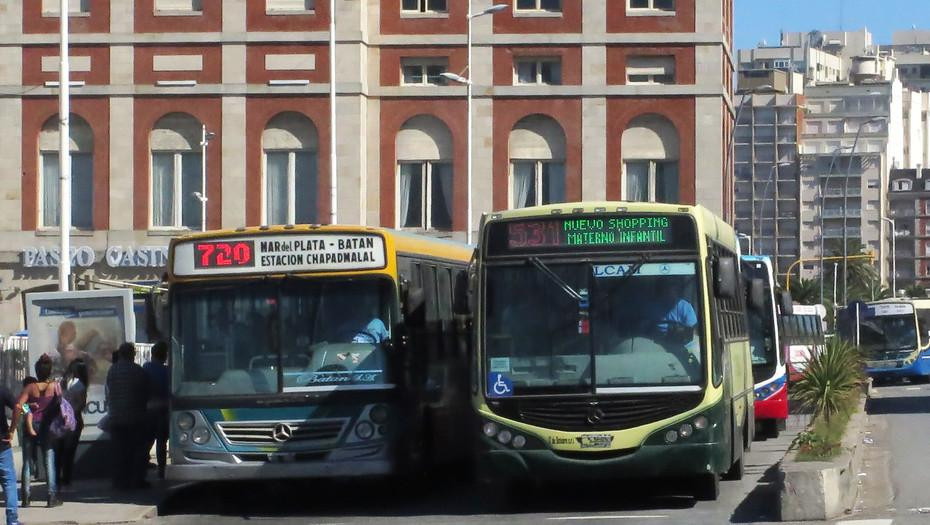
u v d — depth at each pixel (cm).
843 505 1794
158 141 5869
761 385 3173
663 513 1825
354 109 5828
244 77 5819
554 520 1786
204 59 5825
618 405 1805
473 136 5962
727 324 2041
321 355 1958
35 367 2112
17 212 5862
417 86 5953
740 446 2220
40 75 5853
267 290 1977
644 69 5978
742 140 18288
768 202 18212
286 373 1953
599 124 5941
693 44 5941
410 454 1978
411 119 5975
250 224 5806
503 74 5966
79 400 2281
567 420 1808
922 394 5831
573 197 5947
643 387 1808
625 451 1803
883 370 7081
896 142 19362
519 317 1848
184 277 1991
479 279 1870
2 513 1941
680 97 5938
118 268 5825
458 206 5925
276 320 1967
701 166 5922
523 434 1812
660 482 2216
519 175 5997
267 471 1934
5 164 5853
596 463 1800
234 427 1950
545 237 1862
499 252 1872
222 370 1966
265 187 5850
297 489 2330
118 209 5825
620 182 5944
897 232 18612
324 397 1945
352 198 5828
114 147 5831
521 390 1825
